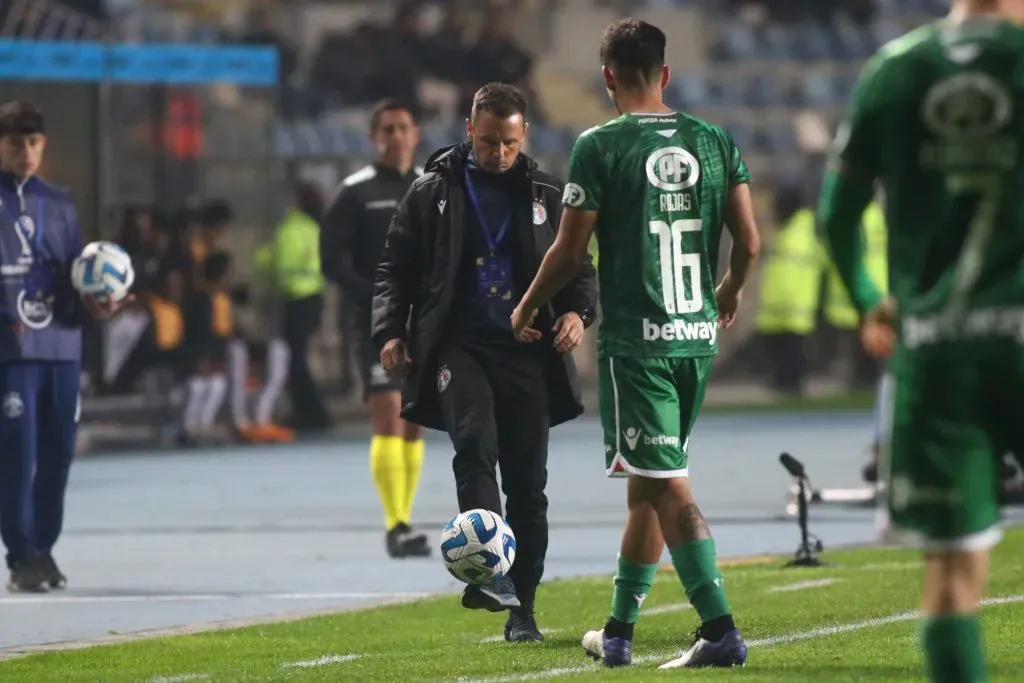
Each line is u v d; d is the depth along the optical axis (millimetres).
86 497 55281
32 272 35438
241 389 74312
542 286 24766
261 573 38469
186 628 30750
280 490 56812
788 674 23359
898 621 28688
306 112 94000
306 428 79125
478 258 28094
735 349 102312
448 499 52531
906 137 17969
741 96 102562
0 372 35438
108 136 72250
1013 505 46250
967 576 17906
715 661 24172
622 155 24281
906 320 18031
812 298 92500
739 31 110562
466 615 31625
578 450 68875
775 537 43469
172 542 44281
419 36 97000
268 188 78250
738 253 25016
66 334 35844
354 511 50969
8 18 69625
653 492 24484
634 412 24219
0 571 38625
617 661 24938
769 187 99438
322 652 27688
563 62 109438
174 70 70250
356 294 40438
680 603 32281
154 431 73500
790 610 30562
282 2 104500
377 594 35156
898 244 18125
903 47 18094
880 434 47625
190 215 73438
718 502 51281
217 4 100375
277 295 78125
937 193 17906
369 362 40562
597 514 48844
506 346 27906
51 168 69625
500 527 26859
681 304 24359
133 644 28844
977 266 17766
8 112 35281
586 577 36656
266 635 29688
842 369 103188
